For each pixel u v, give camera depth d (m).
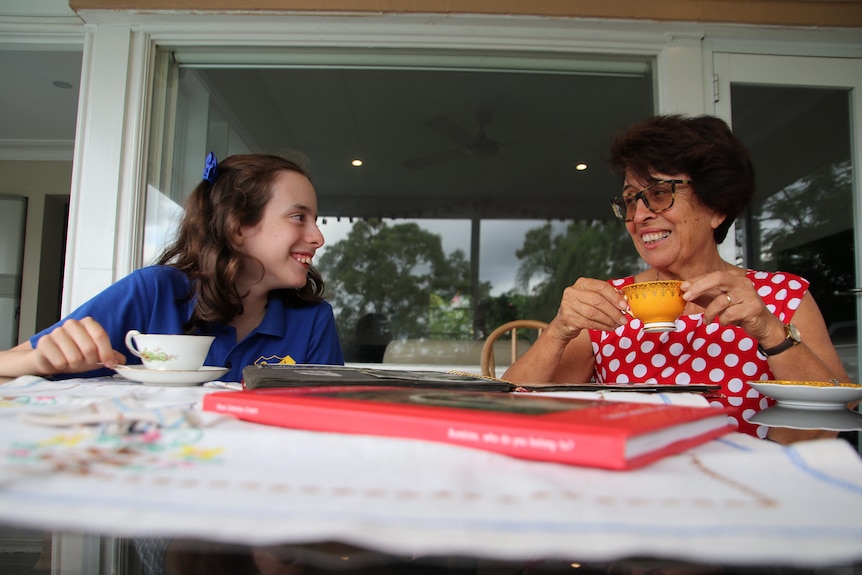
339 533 0.19
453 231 8.60
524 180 7.12
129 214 2.29
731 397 1.05
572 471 0.26
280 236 1.08
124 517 0.20
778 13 2.35
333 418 0.35
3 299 5.02
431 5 2.34
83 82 2.33
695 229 1.11
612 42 2.45
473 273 8.64
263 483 0.23
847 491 0.24
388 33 2.43
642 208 1.11
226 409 0.40
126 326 1.01
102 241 2.27
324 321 1.22
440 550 0.19
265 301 1.19
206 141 2.70
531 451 0.28
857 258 2.46
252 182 1.08
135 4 2.29
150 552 0.30
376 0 2.33
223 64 2.53
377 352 8.38
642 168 1.10
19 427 0.33
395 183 7.32
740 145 1.11
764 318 0.83
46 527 0.20
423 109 4.56
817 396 0.59
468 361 3.16
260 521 0.20
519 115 4.68
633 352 1.18
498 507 0.21
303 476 0.24
